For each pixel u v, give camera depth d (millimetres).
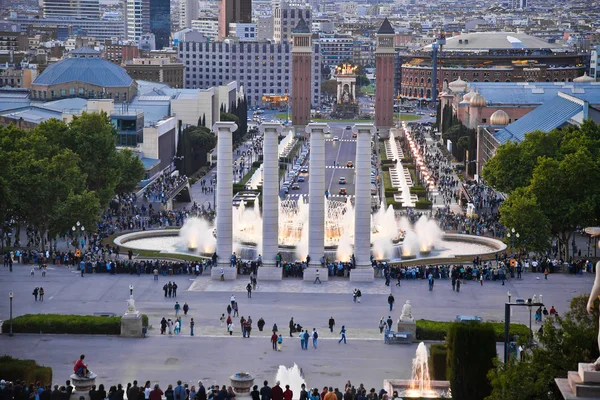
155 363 183125
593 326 128375
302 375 177000
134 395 147750
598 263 91812
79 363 157500
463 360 145250
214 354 189250
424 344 193625
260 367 181625
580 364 91312
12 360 162625
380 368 181875
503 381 121688
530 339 150250
